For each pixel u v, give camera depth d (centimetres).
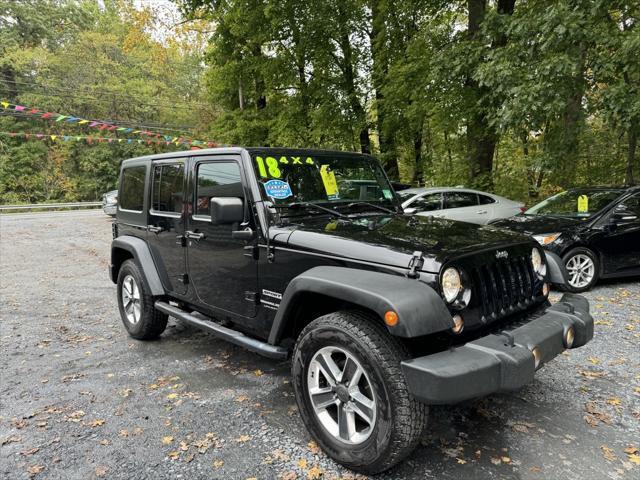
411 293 209
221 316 335
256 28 1343
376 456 219
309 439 269
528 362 212
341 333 229
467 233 279
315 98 1368
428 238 258
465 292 225
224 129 1725
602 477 228
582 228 598
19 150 3186
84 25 3734
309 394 252
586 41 709
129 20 2066
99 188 3484
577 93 785
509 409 299
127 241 437
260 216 290
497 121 813
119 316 539
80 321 520
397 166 1481
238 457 252
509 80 772
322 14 1238
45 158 3319
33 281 738
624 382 335
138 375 366
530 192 1391
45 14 3509
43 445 267
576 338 262
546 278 295
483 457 246
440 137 1359
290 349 294
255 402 317
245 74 1527
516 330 240
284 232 279
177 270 380
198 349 424
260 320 298
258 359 397
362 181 362
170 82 3738
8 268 848
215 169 328
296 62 1365
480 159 1104
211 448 261
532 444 258
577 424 279
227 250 317
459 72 932
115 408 312
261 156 306
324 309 276
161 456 254
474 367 201
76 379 360
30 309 572
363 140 1427
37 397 329
